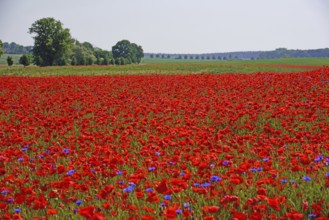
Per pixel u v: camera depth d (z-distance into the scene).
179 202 5.89
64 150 8.54
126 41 178.38
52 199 6.48
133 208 5.38
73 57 122.69
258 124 12.43
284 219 5.04
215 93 19.62
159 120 12.63
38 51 112.69
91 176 6.84
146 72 53.25
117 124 12.59
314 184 6.35
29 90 24.53
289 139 8.96
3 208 5.66
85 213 4.40
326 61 106.50
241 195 6.09
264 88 20.02
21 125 12.58
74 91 22.91
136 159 8.50
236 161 8.08
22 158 8.30
